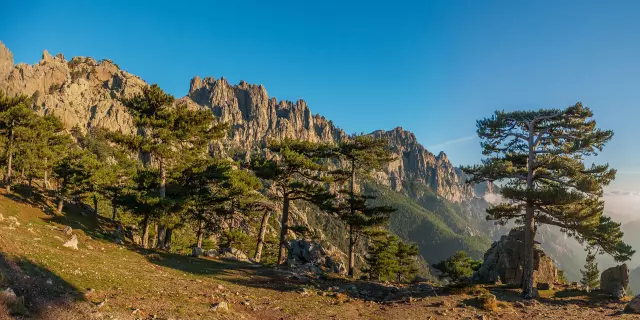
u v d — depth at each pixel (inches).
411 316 645.9
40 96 7327.8
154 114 1411.2
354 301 781.3
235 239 2354.8
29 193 1796.3
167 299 524.4
